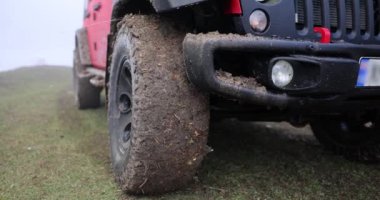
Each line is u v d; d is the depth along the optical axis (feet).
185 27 7.72
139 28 7.65
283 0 6.96
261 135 12.80
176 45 7.46
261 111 8.64
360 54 6.87
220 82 6.38
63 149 11.28
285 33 6.97
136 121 7.02
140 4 8.76
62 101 20.94
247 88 6.51
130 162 7.33
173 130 6.96
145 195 7.69
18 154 10.77
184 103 7.04
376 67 7.09
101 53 13.85
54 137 12.73
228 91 6.42
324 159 10.36
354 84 6.77
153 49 7.35
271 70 6.54
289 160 10.14
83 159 10.30
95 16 14.56
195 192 7.88
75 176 9.02
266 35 6.90
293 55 6.55
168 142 6.97
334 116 9.71
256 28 6.87
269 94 6.56
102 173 9.18
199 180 8.48
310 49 6.57
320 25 7.21
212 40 6.27
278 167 9.55
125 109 8.72
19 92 25.80
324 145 11.18
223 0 7.04
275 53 6.55
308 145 11.76
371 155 9.85
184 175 7.38
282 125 14.47
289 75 6.55
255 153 10.66
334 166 9.78
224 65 7.01
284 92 6.64
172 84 7.07
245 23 6.82
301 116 8.88
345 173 9.28
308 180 8.75
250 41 6.33
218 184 8.32
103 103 19.63
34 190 8.26
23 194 8.06
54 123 14.99
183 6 6.72
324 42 7.00
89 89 17.51
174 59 7.28
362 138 9.95
